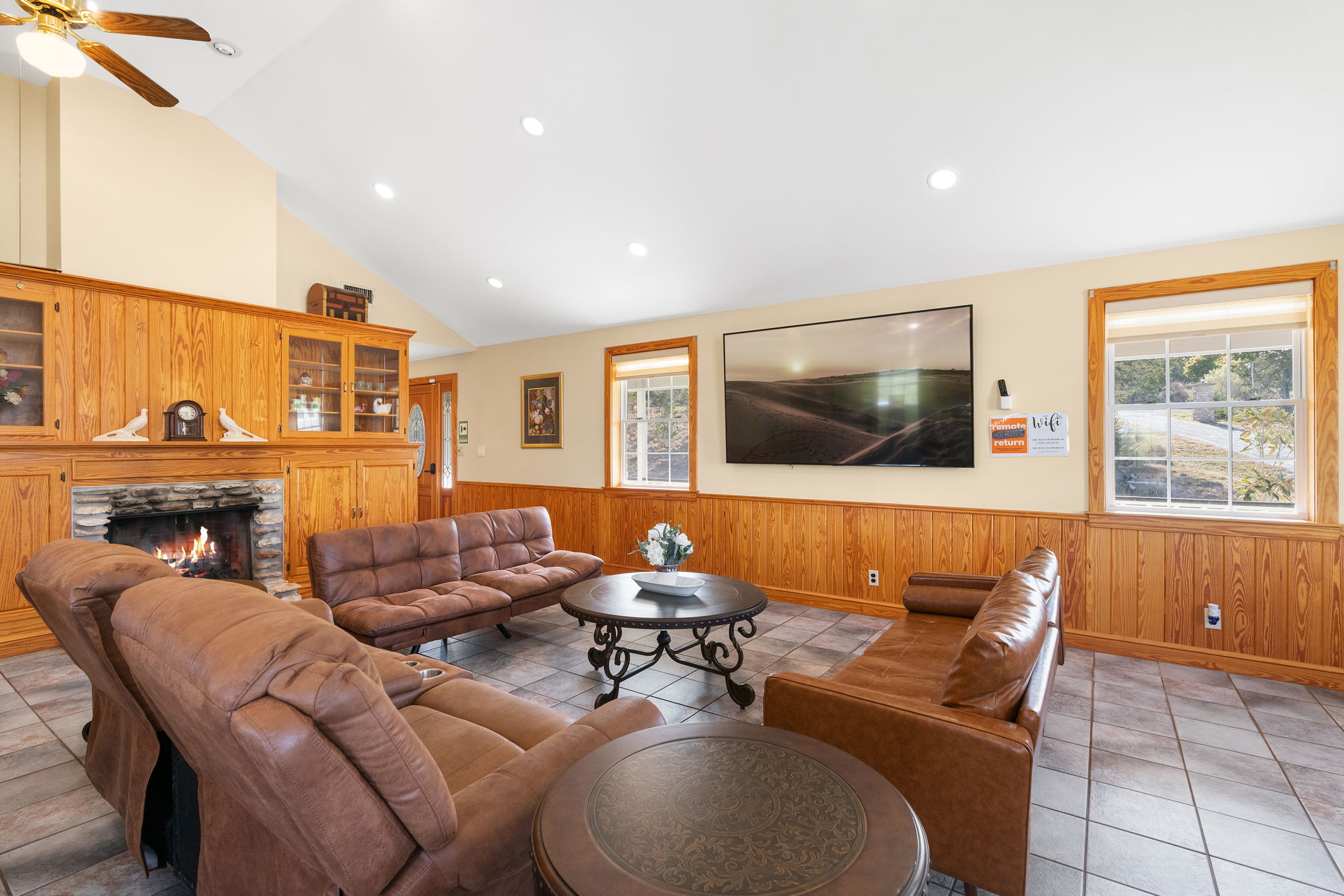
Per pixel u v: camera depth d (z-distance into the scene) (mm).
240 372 4438
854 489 4672
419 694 2143
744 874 993
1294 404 3420
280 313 4629
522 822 1297
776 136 3424
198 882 1548
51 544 1842
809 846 1067
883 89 3027
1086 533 3842
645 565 5734
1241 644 3459
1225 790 2299
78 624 1503
